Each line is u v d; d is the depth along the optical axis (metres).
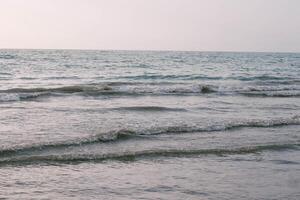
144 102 24.23
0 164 10.20
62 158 10.82
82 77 43.53
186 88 31.22
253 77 47.75
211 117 18.70
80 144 12.49
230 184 9.48
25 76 43.12
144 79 42.72
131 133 13.97
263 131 15.51
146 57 120.88
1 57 91.12
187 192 8.88
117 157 11.24
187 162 11.10
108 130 14.82
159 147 12.46
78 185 9.08
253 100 26.69
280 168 10.85
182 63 85.19
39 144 12.08
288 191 9.13
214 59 116.88
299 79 46.28
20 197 8.20
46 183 9.11
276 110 21.97
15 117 17.47
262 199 8.58
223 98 27.48
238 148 12.54
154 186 9.20
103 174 9.88
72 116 18.09
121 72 52.94
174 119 17.86
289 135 14.93
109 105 22.31
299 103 25.48
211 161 11.27
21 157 10.70
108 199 8.32
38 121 16.58
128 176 9.81
